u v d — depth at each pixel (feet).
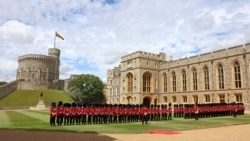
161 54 239.71
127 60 236.02
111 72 334.44
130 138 51.24
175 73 216.95
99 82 348.38
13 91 327.47
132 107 96.94
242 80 158.61
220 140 48.78
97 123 87.35
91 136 54.03
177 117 119.34
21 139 48.83
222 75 174.91
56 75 451.12
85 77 341.62
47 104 284.82
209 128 71.72
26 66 413.59
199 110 115.03
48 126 75.82
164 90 228.63
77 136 53.78
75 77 344.49
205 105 119.75
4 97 294.05
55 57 456.04
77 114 84.28
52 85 391.45
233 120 98.78
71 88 345.51
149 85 226.79
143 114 86.48
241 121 93.71
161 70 233.14
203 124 83.20
